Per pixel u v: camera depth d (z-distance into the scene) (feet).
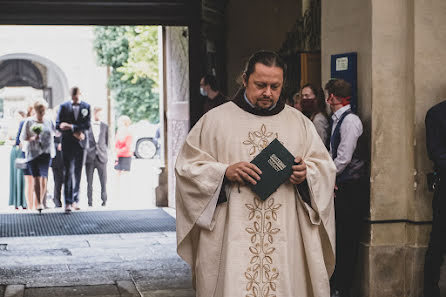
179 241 12.62
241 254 11.99
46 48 100.17
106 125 40.70
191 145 12.53
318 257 12.29
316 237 12.37
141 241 28.91
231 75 35.35
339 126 18.79
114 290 20.61
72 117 37.65
